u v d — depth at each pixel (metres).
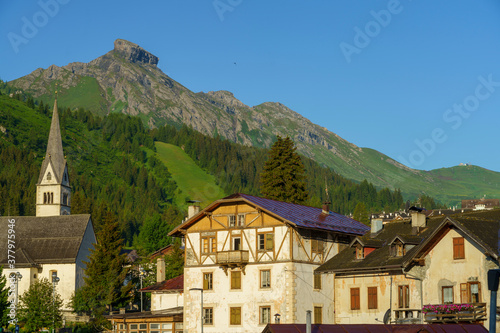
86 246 119.75
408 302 50.25
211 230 64.75
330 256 64.19
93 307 94.81
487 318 43.94
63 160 151.62
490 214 51.88
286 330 41.44
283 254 60.06
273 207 63.09
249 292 61.34
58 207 148.62
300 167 94.62
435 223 55.91
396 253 52.19
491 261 45.06
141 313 70.81
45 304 90.25
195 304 64.56
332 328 41.84
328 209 70.19
